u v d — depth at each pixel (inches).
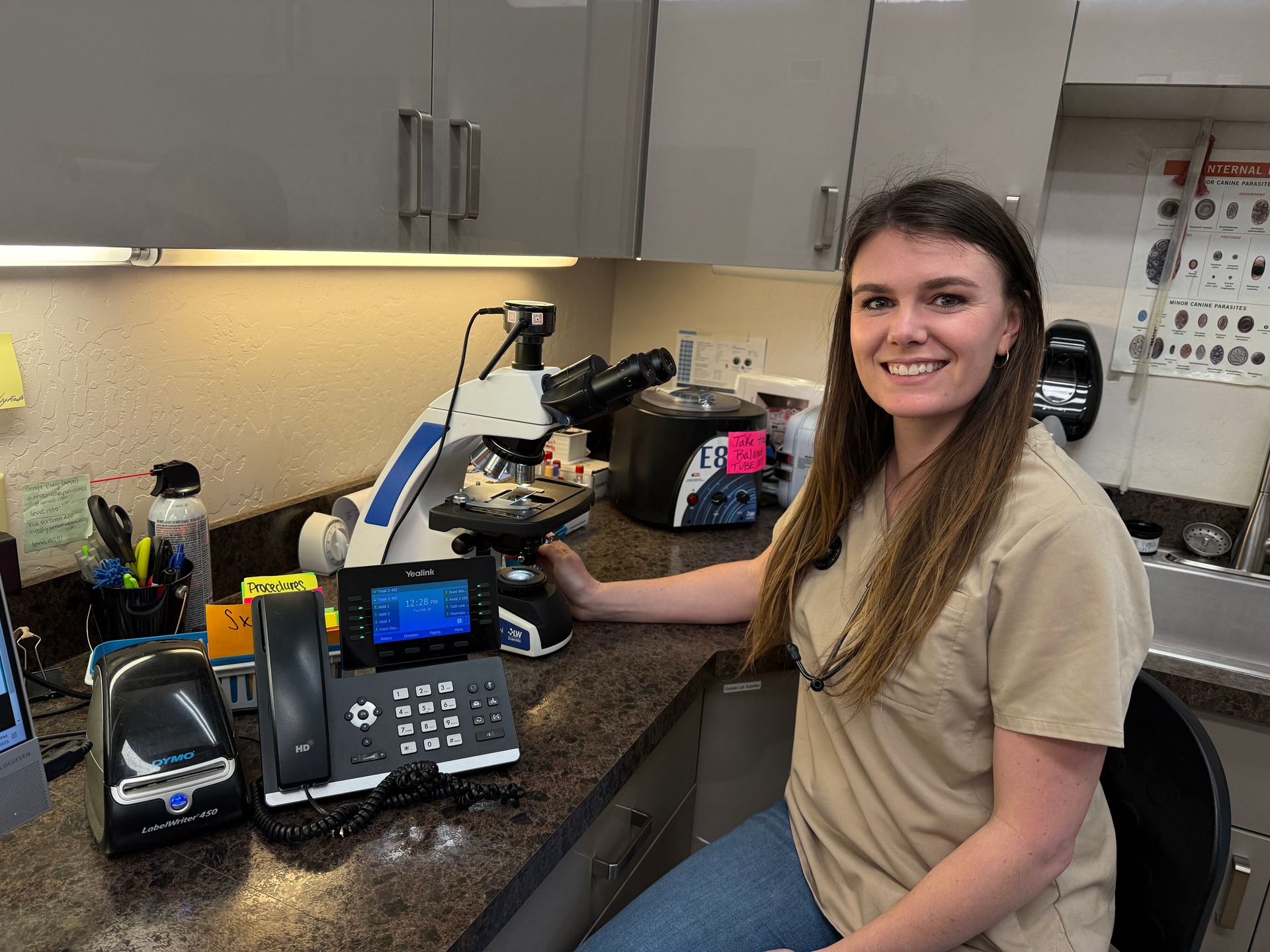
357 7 38.6
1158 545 74.9
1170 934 38.3
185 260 49.0
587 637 54.5
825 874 43.9
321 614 38.5
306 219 37.9
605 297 94.8
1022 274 37.4
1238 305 73.2
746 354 92.0
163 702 34.2
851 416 43.9
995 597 36.0
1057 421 76.4
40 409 44.9
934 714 37.8
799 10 62.4
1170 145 72.6
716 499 74.5
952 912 34.7
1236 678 58.7
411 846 34.6
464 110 46.2
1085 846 39.3
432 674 40.6
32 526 45.6
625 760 42.2
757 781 62.1
